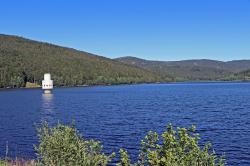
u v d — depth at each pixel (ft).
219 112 262.06
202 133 158.10
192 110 283.79
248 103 348.38
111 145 131.95
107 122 209.87
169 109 297.74
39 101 431.02
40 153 51.49
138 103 380.37
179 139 37.01
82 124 201.26
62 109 316.81
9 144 138.41
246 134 153.28
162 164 34.65
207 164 36.32
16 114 276.41
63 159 49.57
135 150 121.80
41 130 54.19
